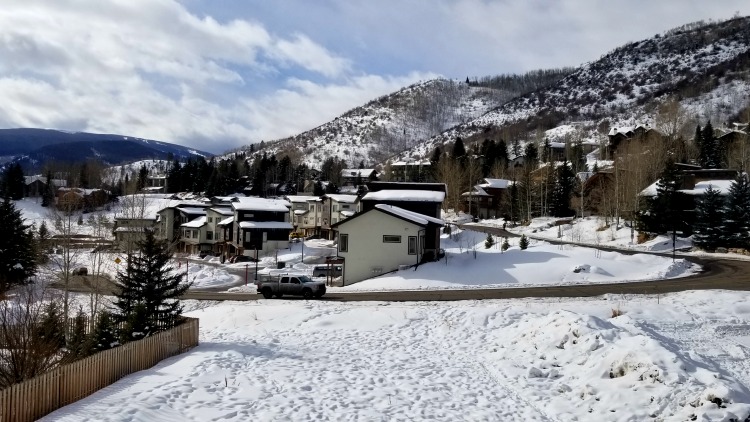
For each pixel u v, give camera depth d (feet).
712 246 182.09
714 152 308.81
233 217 281.13
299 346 67.56
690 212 201.57
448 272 140.67
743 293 100.17
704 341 69.62
